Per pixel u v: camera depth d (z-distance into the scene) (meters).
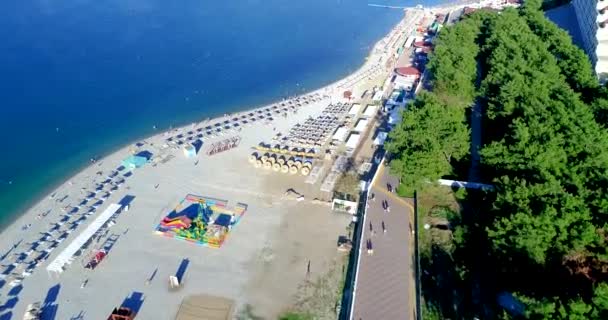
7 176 119.94
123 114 146.50
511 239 74.19
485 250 87.19
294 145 129.62
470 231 91.31
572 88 121.62
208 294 84.75
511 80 115.62
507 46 137.38
